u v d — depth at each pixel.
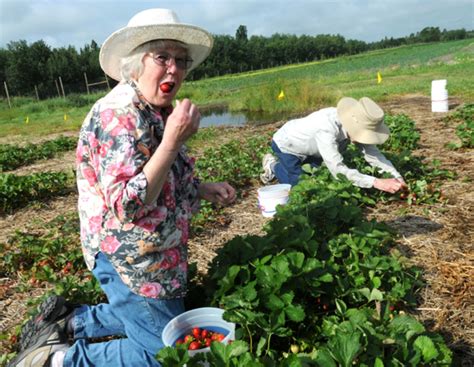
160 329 2.50
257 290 2.64
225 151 8.49
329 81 27.42
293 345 2.61
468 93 13.98
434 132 8.70
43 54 70.31
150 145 2.18
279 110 18.06
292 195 4.39
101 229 2.35
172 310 2.52
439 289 3.27
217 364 2.02
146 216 2.26
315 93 17.89
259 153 7.71
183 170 2.62
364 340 2.13
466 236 3.98
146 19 2.25
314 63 79.00
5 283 4.21
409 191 4.84
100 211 2.34
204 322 2.53
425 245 3.90
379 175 4.97
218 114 19.33
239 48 92.06
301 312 2.44
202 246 4.47
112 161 2.11
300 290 2.88
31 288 4.04
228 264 2.90
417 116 10.92
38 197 6.94
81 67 68.75
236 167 6.92
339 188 4.36
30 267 4.48
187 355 2.06
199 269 3.96
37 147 12.16
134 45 2.23
